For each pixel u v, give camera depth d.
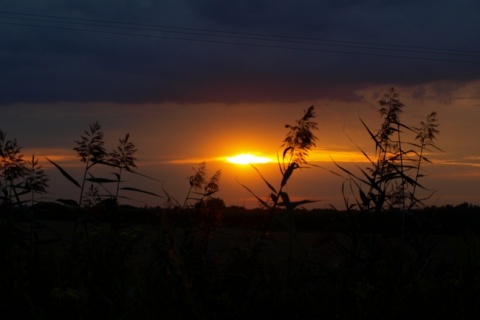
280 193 5.36
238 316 4.86
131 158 5.70
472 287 4.89
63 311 4.21
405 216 6.07
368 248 5.66
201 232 5.39
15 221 5.36
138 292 4.45
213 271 5.19
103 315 4.35
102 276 4.61
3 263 4.88
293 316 4.95
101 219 5.65
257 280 5.15
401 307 4.73
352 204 5.92
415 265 5.68
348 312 4.79
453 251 5.88
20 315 4.43
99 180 5.63
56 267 4.88
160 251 5.04
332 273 5.38
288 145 5.44
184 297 4.75
